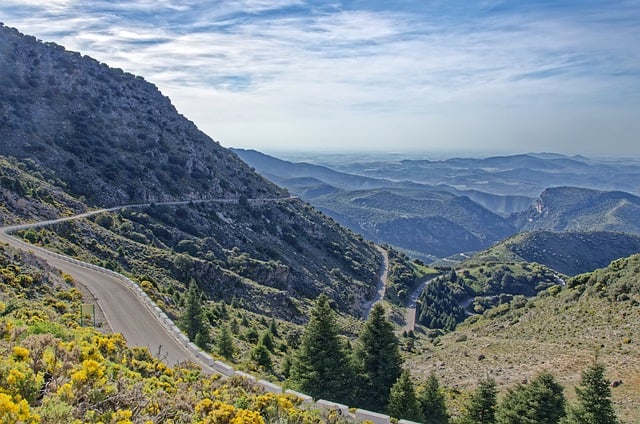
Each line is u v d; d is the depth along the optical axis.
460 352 56.69
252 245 103.00
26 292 29.25
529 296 156.88
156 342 27.31
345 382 30.50
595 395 24.41
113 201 88.94
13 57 113.38
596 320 50.84
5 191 64.75
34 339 12.25
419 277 162.62
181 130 136.50
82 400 9.63
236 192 125.31
